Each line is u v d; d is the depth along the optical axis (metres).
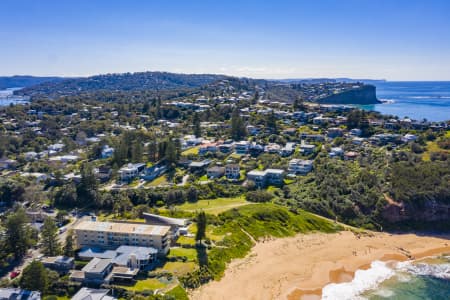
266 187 135.00
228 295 73.31
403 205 112.62
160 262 80.38
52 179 138.88
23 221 86.25
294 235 102.75
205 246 88.25
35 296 64.25
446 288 79.88
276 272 83.88
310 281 81.38
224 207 114.94
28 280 67.25
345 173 133.62
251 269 84.00
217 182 135.50
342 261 91.19
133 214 107.56
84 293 65.94
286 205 120.25
